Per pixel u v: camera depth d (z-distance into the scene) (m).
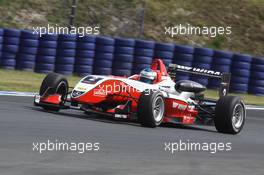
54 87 35.97
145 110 33.78
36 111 35.84
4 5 75.38
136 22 80.19
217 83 66.12
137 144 28.16
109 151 25.58
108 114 33.91
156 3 85.25
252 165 26.05
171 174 22.30
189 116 37.78
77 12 78.06
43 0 78.19
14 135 26.83
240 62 65.44
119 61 62.38
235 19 87.94
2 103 38.53
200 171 23.44
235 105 36.62
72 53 61.41
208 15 86.94
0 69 59.66
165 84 37.16
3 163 21.23
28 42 60.31
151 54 63.28
